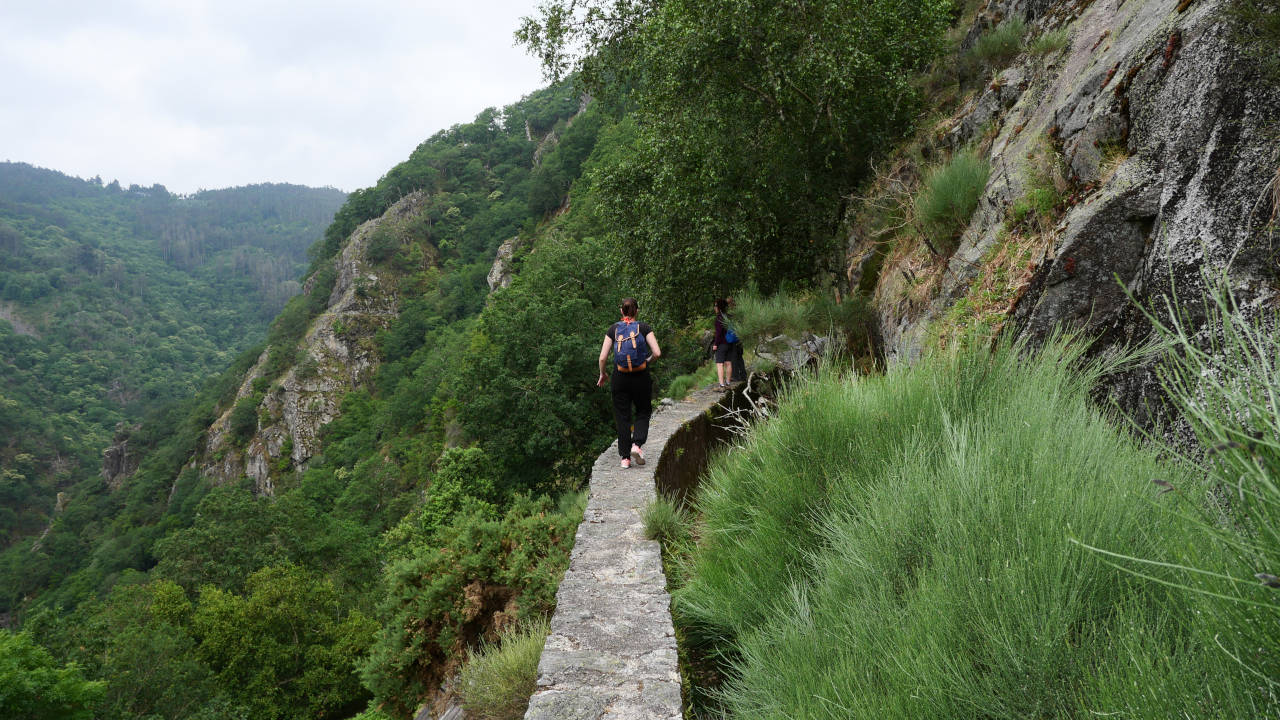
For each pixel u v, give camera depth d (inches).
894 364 149.1
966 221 241.6
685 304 527.2
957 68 388.2
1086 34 228.8
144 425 5044.3
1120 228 140.6
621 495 203.3
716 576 128.4
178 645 1097.4
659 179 454.9
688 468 256.4
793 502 127.0
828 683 72.2
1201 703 42.9
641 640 115.8
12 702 617.3
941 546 78.9
